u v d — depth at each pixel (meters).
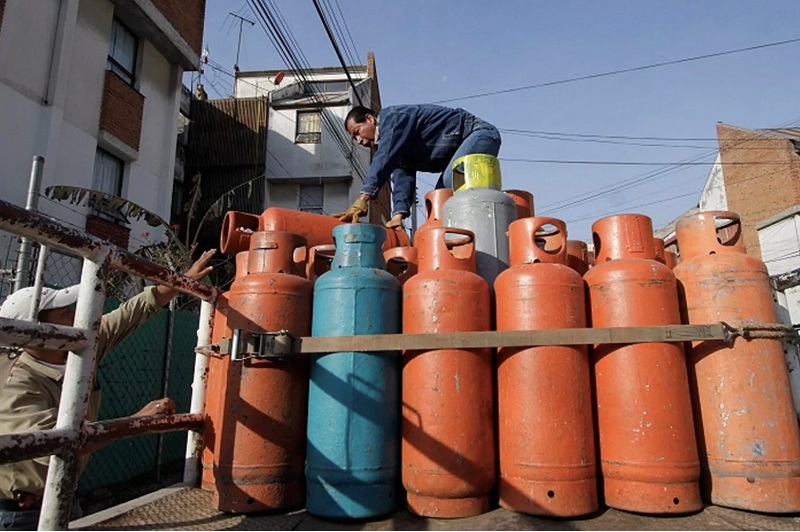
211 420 1.99
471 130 3.10
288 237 1.97
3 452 1.04
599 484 1.68
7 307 1.84
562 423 1.59
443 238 1.92
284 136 17.86
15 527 1.62
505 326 1.77
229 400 1.73
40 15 8.45
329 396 1.67
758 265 1.76
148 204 11.32
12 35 7.93
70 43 8.92
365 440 1.62
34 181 3.83
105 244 1.37
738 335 1.64
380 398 1.67
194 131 17.22
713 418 1.64
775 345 1.66
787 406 1.60
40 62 8.42
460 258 1.92
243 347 1.67
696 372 1.71
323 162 17.62
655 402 1.59
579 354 1.67
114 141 10.00
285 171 17.59
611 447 1.62
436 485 1.57
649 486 1.54
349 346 1.66
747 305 1.69
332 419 1.64
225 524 1.58
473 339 1.64
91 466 4.31
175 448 5.62
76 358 1.29
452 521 1.55
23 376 1.75
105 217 9.70
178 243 7.95
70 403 1.26
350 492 1.58
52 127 8.45
